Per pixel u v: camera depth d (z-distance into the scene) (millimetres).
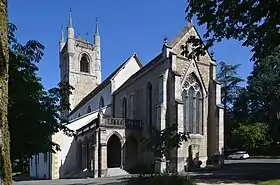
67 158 48094
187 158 39312
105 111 51281
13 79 10906
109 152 44969
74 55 76000
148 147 13906
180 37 41531
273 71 55312
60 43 84625
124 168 41312
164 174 16297
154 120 40938
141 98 44469
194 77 41969
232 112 67500
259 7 8508
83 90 75875
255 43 9492
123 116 48688
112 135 41062
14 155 11742
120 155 42125
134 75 47156
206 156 41531
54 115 12750
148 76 43188
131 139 43062
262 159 55094
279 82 53562
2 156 4738
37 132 11375
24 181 43344
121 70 53156
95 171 39562
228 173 29984
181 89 40094
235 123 67562
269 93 55062
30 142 11602
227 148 68938
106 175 39281
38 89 11812
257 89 56906
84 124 49844
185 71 41062
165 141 13742
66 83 13750
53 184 31672
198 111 41938
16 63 11094
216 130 41562
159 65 41062
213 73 43438
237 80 70750
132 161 42531
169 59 39688
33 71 11828
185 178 15414
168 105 39062
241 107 60969
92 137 42062
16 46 11375
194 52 11773
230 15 9516
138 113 44844
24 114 11078
